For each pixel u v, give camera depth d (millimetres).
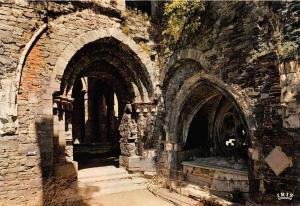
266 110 6113
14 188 7086
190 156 9641
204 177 8359
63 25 8328
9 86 7156
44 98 7801
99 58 9633
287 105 5617
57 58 8141
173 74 9375
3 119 7016
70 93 8938
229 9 7137
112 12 9234
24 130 7363
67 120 8914
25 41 7590
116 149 14781
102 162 12320
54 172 7902
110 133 18719
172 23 9000
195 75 8352
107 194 8391
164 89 9703
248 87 6570
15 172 7129
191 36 8352
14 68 7316
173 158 9188
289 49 5613
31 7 7734
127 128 10422
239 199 6953
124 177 9656
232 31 7047
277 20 5898
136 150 10305
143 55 9688
